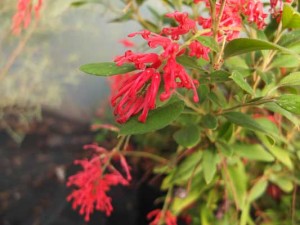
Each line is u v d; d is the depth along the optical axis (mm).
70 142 792
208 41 172
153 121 164
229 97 264
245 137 305
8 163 719
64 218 556
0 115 678
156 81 157
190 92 246
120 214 537
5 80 636
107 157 281
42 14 544
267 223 351
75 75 774
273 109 187
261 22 188
